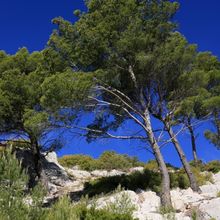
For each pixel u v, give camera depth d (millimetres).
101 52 20438
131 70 20859
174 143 22688
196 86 22266
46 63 22156
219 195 18469
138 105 22062
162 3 21188
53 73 21719
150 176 21750
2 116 23562
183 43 20828
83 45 20453
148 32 20828
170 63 21094
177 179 22688
